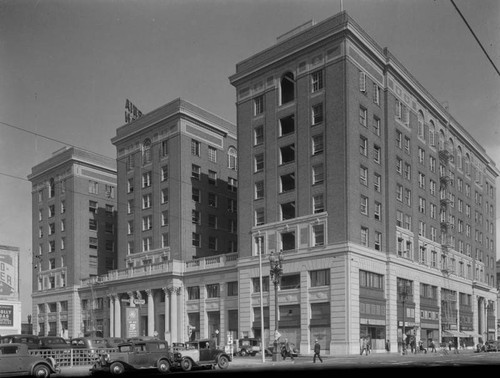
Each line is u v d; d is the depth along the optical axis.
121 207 84.50
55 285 91.38
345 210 55.66
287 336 58.22
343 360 39.66
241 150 66.12
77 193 90.88
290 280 59.47
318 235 57.81
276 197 61.88
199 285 70.69
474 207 86.38
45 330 92.00
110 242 94.62
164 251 76.62
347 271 54.50
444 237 75.38
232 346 50.94
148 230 79.81
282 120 63.41
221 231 81.62
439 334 70.50
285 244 61.22
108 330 81.88
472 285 82.94
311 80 60.31
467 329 80.50
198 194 79.06
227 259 68.56
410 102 69.19
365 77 60.47
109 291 81.75
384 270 60.44
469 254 83.12
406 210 65.75
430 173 73.25
